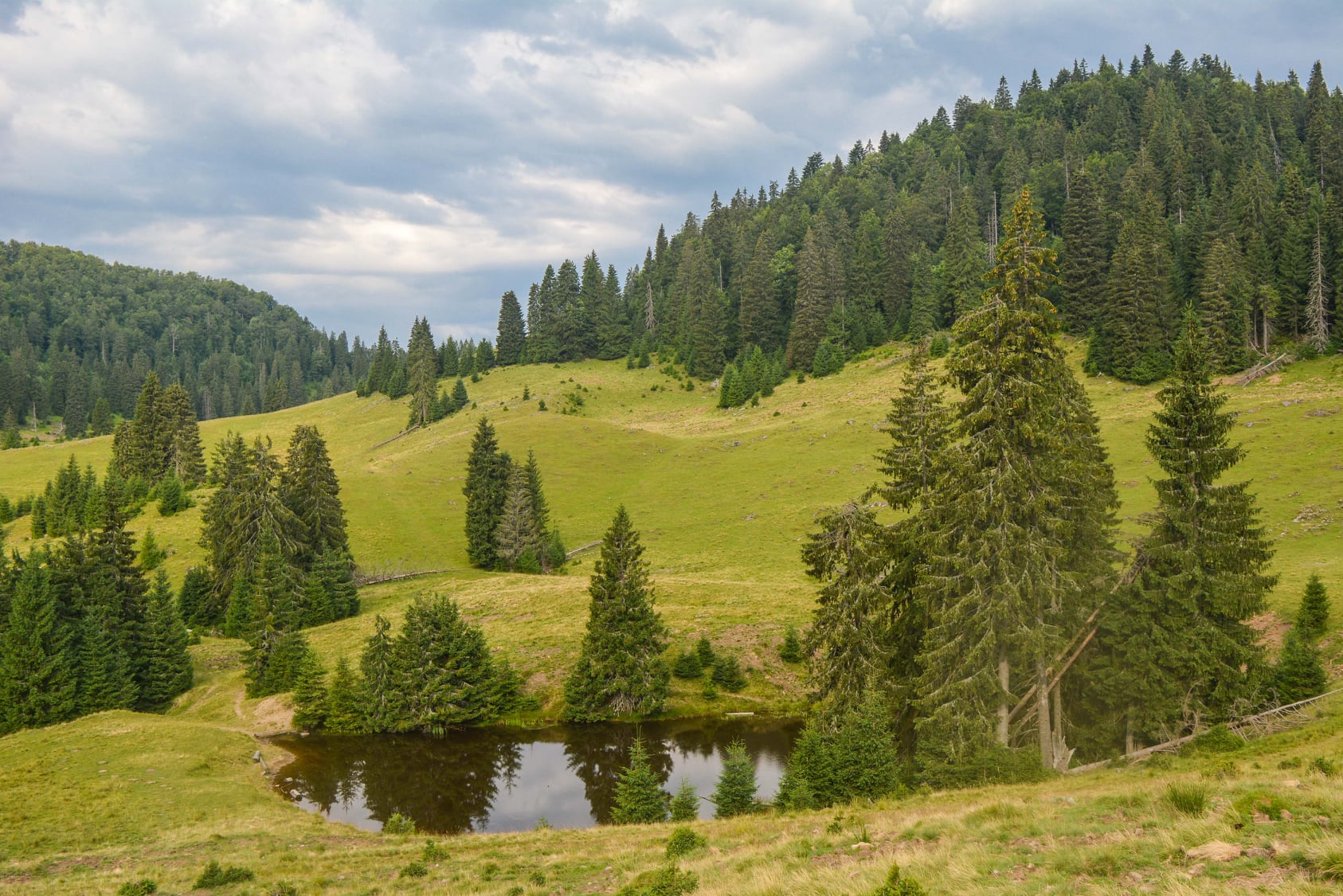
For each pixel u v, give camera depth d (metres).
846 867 15.27
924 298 153.25
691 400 169.38
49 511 106.69
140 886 22.22
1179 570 32.72
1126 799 16.73
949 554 33.00
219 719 55.53
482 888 19.53
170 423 124.06
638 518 105.06
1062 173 184.62
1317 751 22.97
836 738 32.84
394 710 52.56
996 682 31.61
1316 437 83.44
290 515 80.06
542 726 53.56
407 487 119.94
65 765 41.78
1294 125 199.75
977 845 14.81
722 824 25.62
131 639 61.59
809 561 40.12
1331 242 111.00
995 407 30.89
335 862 25.64
